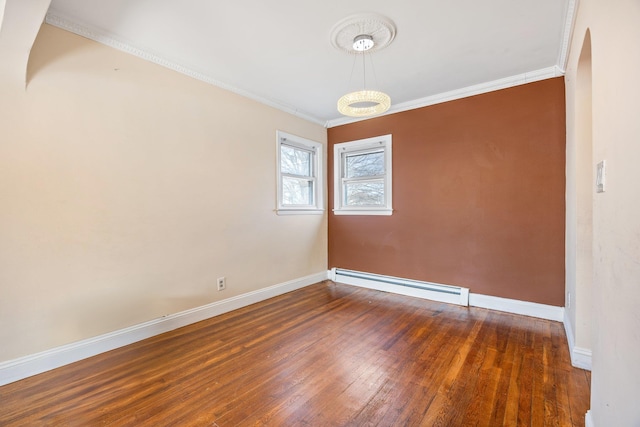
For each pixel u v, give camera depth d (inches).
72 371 79.7
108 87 91.1
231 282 127.3
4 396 69.2
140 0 75.0
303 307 131.1
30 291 77.3
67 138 83.0
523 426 59.4
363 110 109.0
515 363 82.8
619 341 40.3
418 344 95.1
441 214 139.3
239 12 80.0
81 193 85.7
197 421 61.7
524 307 119.8
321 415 63.2
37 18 63.6
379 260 159.9
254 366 82.6
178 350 91.7
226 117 125.0
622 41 39.1
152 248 101.8
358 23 84.8
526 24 85.7
